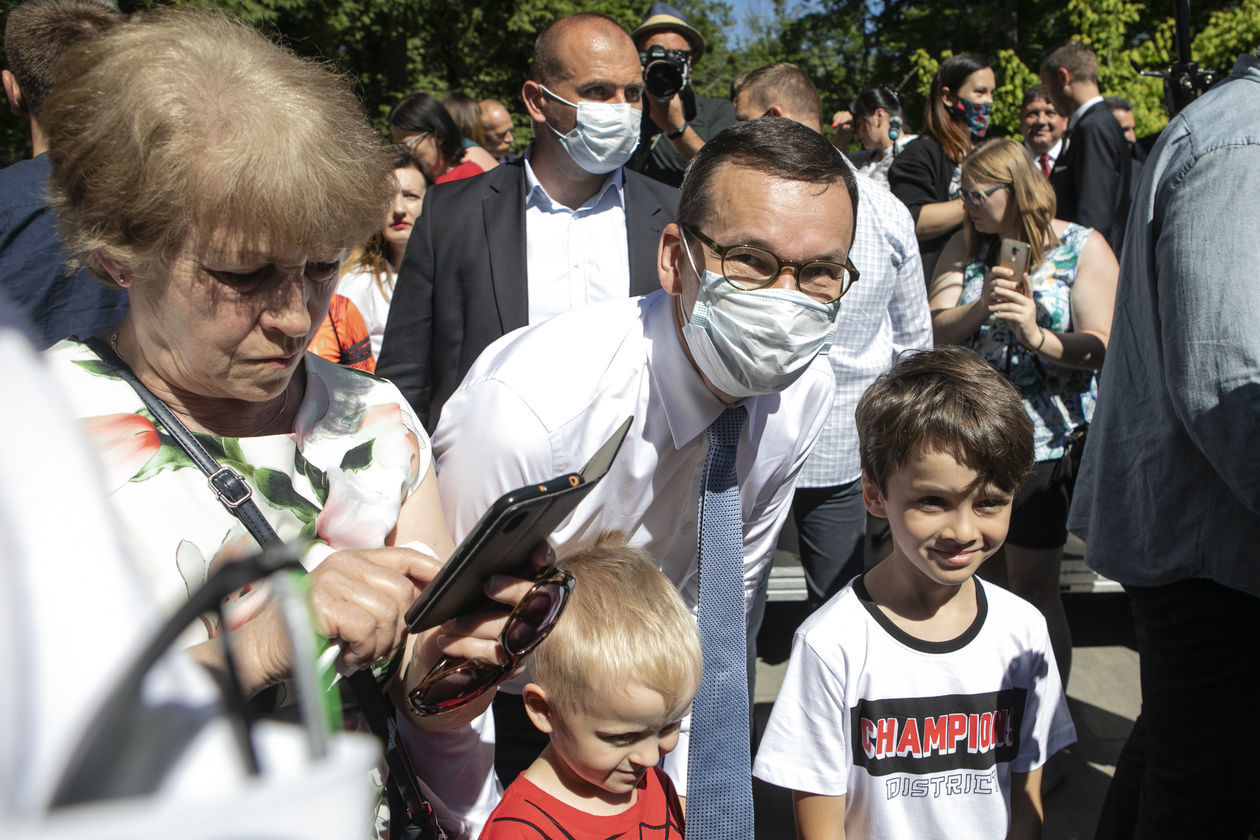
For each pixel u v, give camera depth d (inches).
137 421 45.5
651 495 75.3
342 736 17.8
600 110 117.2
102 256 44.2
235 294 43.1
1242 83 81.0
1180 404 78.4
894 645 74.7
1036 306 131.4
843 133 254.2
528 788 61.5
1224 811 85.9
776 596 163.6
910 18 948.6
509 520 43.1
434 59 772.0
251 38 45.7
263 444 49.3
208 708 18.3
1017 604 78.5
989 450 69.7
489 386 70.4
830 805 74.1
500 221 120.0
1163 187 83.0
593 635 57.6
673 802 69.2
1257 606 82.7
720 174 64.1
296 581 19.5
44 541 16.2
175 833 13.0
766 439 77.3
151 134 39.9
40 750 15.2
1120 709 148.5
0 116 347.3
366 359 142.4
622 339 70.9
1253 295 74.1
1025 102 230.1
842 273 66.9
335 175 43.4
